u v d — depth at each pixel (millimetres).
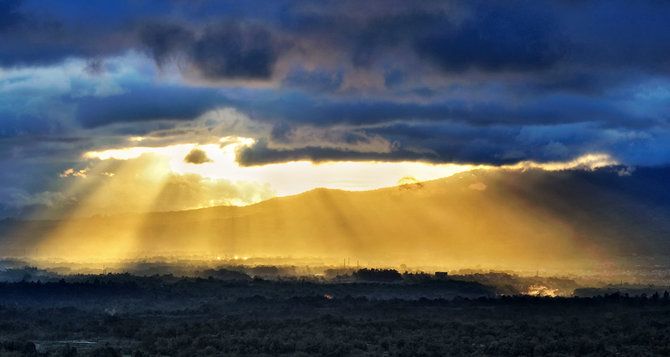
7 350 154875
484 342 172250
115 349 159000
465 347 162875
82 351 156875
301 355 149250
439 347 160375
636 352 158750
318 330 186750
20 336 184750
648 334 183000
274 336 172875
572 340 170875
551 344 163125
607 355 155750
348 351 157750
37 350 161000
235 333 180875
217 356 149250
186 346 162500
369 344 169750
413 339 171125
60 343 175500
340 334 180250
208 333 182750
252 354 153625
